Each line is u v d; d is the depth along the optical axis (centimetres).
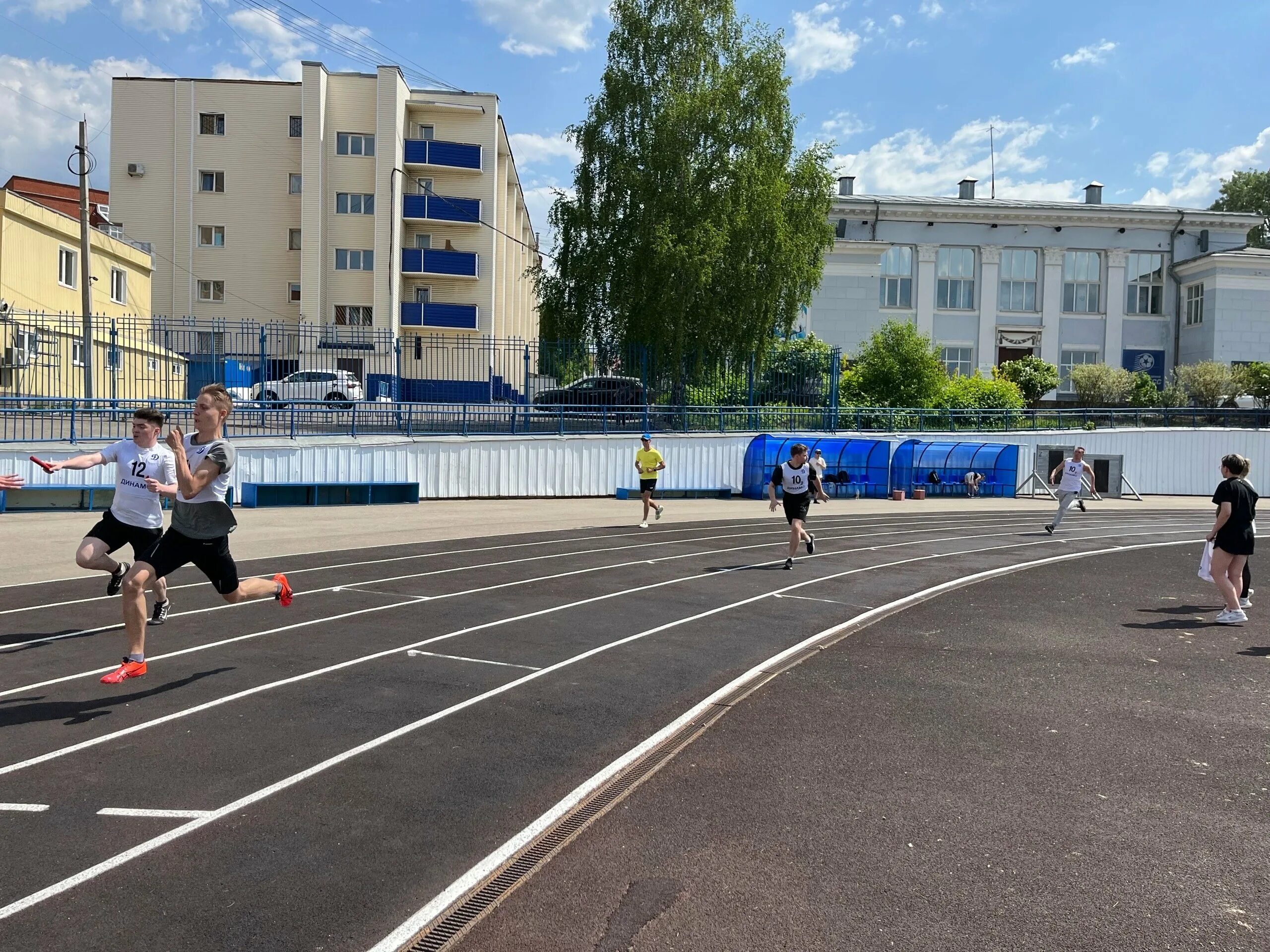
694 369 3014
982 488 3116
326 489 2159
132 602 655
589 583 1191
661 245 2809
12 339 2130
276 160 4362
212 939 344
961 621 1003
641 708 659
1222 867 420
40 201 4175
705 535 1766
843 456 2902
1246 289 4431
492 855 419
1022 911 377
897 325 3622
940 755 566
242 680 691
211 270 4369
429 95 4522
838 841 441
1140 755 571
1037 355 4600
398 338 2459
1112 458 3155
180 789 485
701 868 411
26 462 1833
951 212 4494
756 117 3034
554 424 2602
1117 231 4619
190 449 674
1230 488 995
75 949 336
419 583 1138
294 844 426
